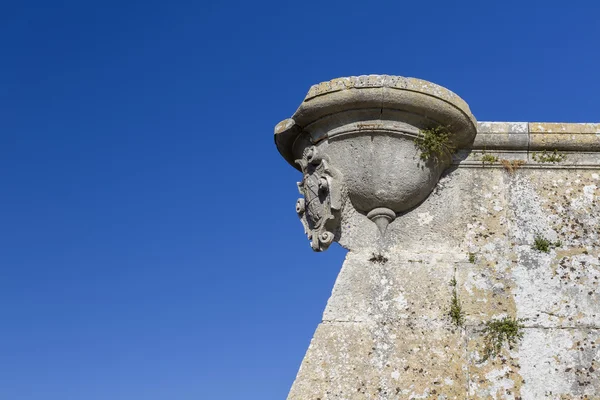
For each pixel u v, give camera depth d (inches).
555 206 206.8
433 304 194.5
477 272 198.5
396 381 185.6
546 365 188.4
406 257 200.2
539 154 212.2
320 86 198.8
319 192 203.2
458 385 185.8
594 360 188.9
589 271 198.8
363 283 197.0
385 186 199.5
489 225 204.5
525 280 197.8
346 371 186.5
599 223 204.7
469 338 191.2
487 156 211.5
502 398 185.0
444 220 205.0
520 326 192.2
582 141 210.7
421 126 201.2
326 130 203.5
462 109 199.8
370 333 191.0
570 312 194.1
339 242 202.7
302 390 184.5
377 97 195.0
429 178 203.5
